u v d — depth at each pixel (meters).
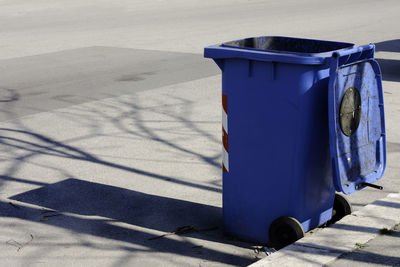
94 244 4.28
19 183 5.64
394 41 14.85
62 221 4.72
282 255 3.69
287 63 3.74
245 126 4.01
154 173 5.89
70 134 7.36
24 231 4.54
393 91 9.38
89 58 13.23
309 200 4.02
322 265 3.54
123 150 6.68
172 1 28.78
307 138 3.84
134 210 4.95
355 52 3.86
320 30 17.47
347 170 3.96
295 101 3.78
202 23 19.86
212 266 3.91
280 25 18.92
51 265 3.96
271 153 3.95
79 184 5.59
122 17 22.38
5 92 9.88
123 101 9.10
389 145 6.61
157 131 7.42
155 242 4.30
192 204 5.06
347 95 3.88
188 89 9.88
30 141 7.08
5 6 26.86
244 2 28.25
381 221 4.20
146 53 13.80
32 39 16.66
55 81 10.74
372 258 3.62
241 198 4.18
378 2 27.19
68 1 28.72
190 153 6.54
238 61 3.93
